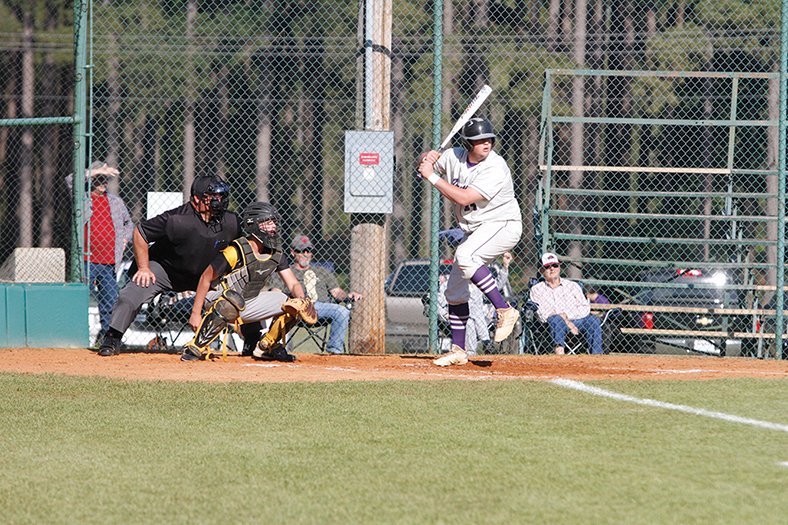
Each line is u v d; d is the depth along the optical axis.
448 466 17.55
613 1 98.06
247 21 106.75
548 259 42.19
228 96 109.88
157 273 33.84
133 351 36.66
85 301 37.28
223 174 110.25
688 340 46.12
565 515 14.62
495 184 29.38
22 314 36.81
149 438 20.02
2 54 113.69
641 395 25.12
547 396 24.83
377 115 40.59
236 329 34.47
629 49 96.31
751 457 18.14
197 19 106.62
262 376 28.69
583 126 95.94
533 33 99.94
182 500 15.54
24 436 20.28
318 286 42.94
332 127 117.44
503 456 18.25
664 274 49.44
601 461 17.84
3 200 115.31
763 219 43.19
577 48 96.69
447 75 98.69
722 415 22.34
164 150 112.56
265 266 32.34
